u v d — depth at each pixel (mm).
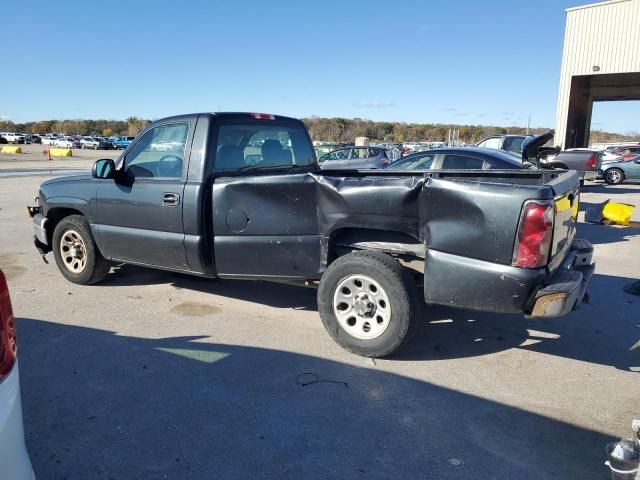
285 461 2904
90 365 4039
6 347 1883
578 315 5332
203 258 4816
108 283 6230
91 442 3059
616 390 3766
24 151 55969
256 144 5414
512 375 3977
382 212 4000
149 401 3518
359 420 3312
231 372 3943
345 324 4246
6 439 1780
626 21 22625
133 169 5332
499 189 3580
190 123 4961
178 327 4840
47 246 6387
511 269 3568
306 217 4387
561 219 3910
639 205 14328
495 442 3105
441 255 3801
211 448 3014
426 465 2883
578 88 26938
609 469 2861
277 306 5461
